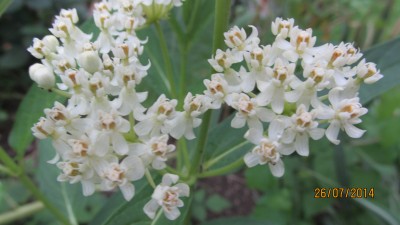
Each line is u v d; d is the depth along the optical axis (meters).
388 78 0.11
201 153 0.10
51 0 0.26
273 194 0.19
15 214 0.17
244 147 0.10
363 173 0.19
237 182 0.24
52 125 0.08
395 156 0.20
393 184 0.21
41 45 0.09
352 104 0.08
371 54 0.11
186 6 0.11
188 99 0.08
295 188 0.19
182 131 0.08
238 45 0.08
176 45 0.14
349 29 0.23
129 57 0.08
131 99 0.08
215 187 0.23
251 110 0.08
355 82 0.08
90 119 0.08
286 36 0.08
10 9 0.26
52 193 0.14
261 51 0.08
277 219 0.19
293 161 0.20
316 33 0.13
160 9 0.10
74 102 0.08
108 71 0.08
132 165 0.08
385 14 0.24
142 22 0.10
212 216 0.22
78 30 0.09
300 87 0.08
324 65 0.08
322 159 0.19
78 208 0.14
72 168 0.08
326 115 0.08
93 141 0.08
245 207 0.23
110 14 0.10
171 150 0.08
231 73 0.08
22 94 0.28
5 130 0.27
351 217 0.19
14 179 0.21
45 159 0.14
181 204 0.08
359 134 0.08
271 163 0.08
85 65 0.08
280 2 0.23
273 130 0.08
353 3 0.27
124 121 0.08
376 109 0.21
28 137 0.11
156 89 0.12
